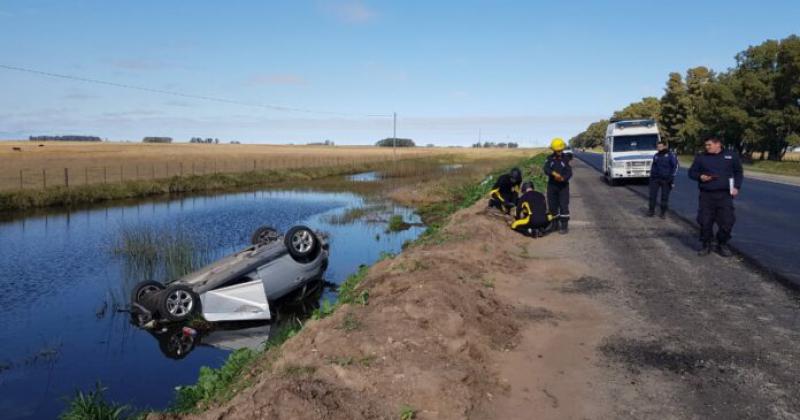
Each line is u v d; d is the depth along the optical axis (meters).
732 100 50.50
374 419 3.76
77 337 8.84
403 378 4.22
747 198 19.08
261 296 9.54
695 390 4.43
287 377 4.23
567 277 8.13
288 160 68.44
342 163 64.50
